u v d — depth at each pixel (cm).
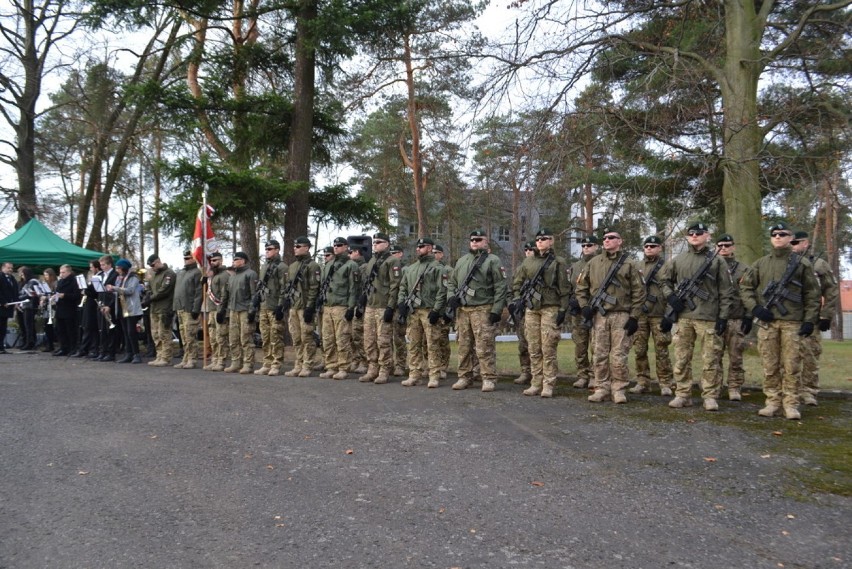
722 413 721
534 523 397
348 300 1027
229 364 1225
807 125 1236
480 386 946
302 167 1500
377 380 971
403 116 2755
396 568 336
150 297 1242
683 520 403
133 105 1434
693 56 1220
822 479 482
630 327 779
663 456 543
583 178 1304
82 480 475
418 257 956
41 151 2527
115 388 884
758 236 1237
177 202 1307
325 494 447
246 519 402
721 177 1404
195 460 526
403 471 499
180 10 1424
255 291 1108
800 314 687
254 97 1452
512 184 1269
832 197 1198
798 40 1331
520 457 539
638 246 1351
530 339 864
